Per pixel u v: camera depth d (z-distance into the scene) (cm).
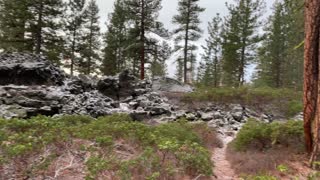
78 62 4309
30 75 1858
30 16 2838
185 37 3925
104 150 760
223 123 1778
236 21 3162
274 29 3219
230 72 3447
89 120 1263
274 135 1065
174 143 812
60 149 745
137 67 4128
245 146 1091
